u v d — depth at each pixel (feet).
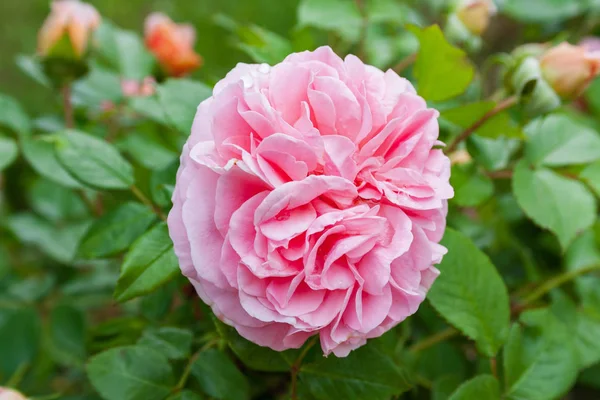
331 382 1.32
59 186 2.04
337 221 1.16
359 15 1.85
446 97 1.54
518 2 2.06
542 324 1.45
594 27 2.24
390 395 1.31
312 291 1.18
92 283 1.96
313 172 1.19
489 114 1.50
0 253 2.15
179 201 1.20
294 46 1.69
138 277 1.28
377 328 1.20
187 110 1.43
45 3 4.20
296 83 1.20
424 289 1.21
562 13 2.05
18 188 2.16
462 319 1.37
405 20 1.88
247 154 1.15
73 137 1.44
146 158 1.73
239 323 1.19
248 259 1.15
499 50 2.44
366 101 1.19
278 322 1.20
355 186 1.18
